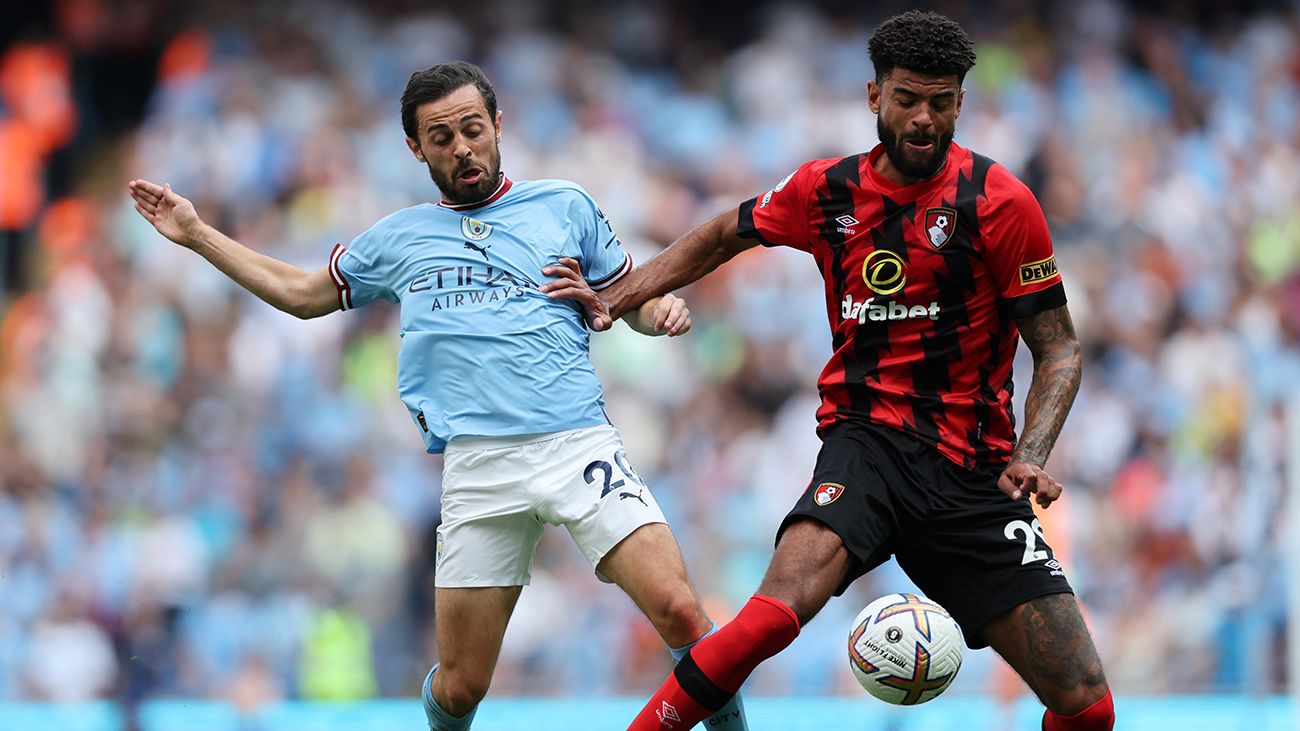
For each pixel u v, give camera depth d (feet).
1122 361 173.27
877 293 59.82
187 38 203.82
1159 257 183.32
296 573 147.33
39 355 171.42
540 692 135.95
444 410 63.82
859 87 201.77
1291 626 123.65
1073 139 195.93
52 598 146.20
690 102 201.67
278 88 197.26
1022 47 205.98
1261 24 212.02
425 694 67.67
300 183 187.32
